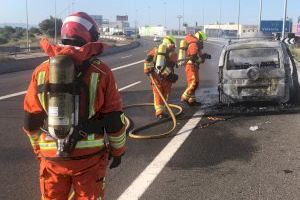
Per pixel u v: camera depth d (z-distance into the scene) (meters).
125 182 6.05
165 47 10.32
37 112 3.41
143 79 19.89
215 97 13.42
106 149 3.53
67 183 3.52
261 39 12.95
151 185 5.93
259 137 8.44
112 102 3.42
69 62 3.17
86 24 3.50
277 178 6.11
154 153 7.49
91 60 3.38
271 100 11.08
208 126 9.54
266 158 7.05
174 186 5.88
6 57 31.38
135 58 37.59
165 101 10.14
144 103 12.90
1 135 9.01
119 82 18.88
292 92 11.35
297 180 6.01
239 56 11.45
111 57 40.00
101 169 3.50
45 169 3.47
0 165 6.92
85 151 3.37
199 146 7.90
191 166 6.74
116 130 3.45
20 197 5.59
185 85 17.22
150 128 9.53
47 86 3.27
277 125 9.41
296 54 31.56
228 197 5.47
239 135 8.66
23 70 28.19
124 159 7.14
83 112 3.33
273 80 10.99
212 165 6.77
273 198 5.41
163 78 10.35
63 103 3.20
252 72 10.98
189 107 11.87
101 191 3.54
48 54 3.34
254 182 5.98
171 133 8.96
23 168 6.77
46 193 3.52
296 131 8.80
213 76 20.23
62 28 3.54
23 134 9.09
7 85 18.47
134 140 8.45
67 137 3.28
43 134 3.43
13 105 12.85
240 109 11.23
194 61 11.90
